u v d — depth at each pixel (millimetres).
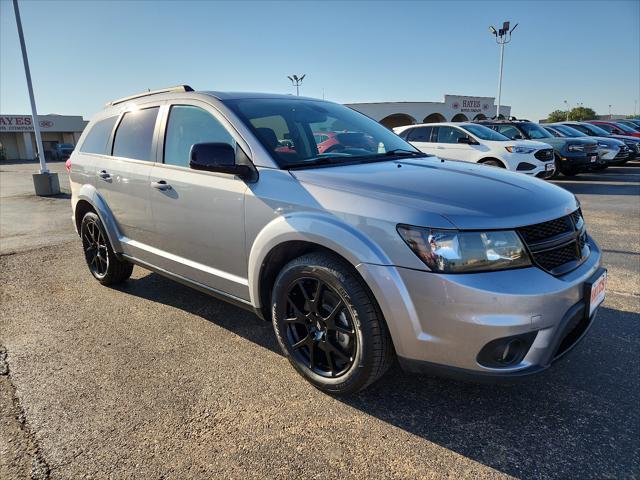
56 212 9805
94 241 4617
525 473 2084
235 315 3906
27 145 49688
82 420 2521
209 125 3236
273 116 3244
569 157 12352
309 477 2090
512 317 2105
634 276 4625
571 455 2184
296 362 2816
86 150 4602
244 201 2871
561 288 2209
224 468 2154
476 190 2459
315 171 2766
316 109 3650
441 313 2162
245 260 2961
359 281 2396
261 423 2473
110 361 3156
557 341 2240
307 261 2576
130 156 3914
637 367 2938
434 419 2480
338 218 2434
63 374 3000
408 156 3416
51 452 2277
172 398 2711
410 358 2309
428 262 2164
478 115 46031
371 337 2383
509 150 9617
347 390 2574
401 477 2078
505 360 2188
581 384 2764
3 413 2594
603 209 8320
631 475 2051
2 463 2205
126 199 3906
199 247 3285
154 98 3854
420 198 2338
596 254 2707
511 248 2182
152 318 3867
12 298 4398
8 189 15281
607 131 18594
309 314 2668
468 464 2150
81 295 4449
